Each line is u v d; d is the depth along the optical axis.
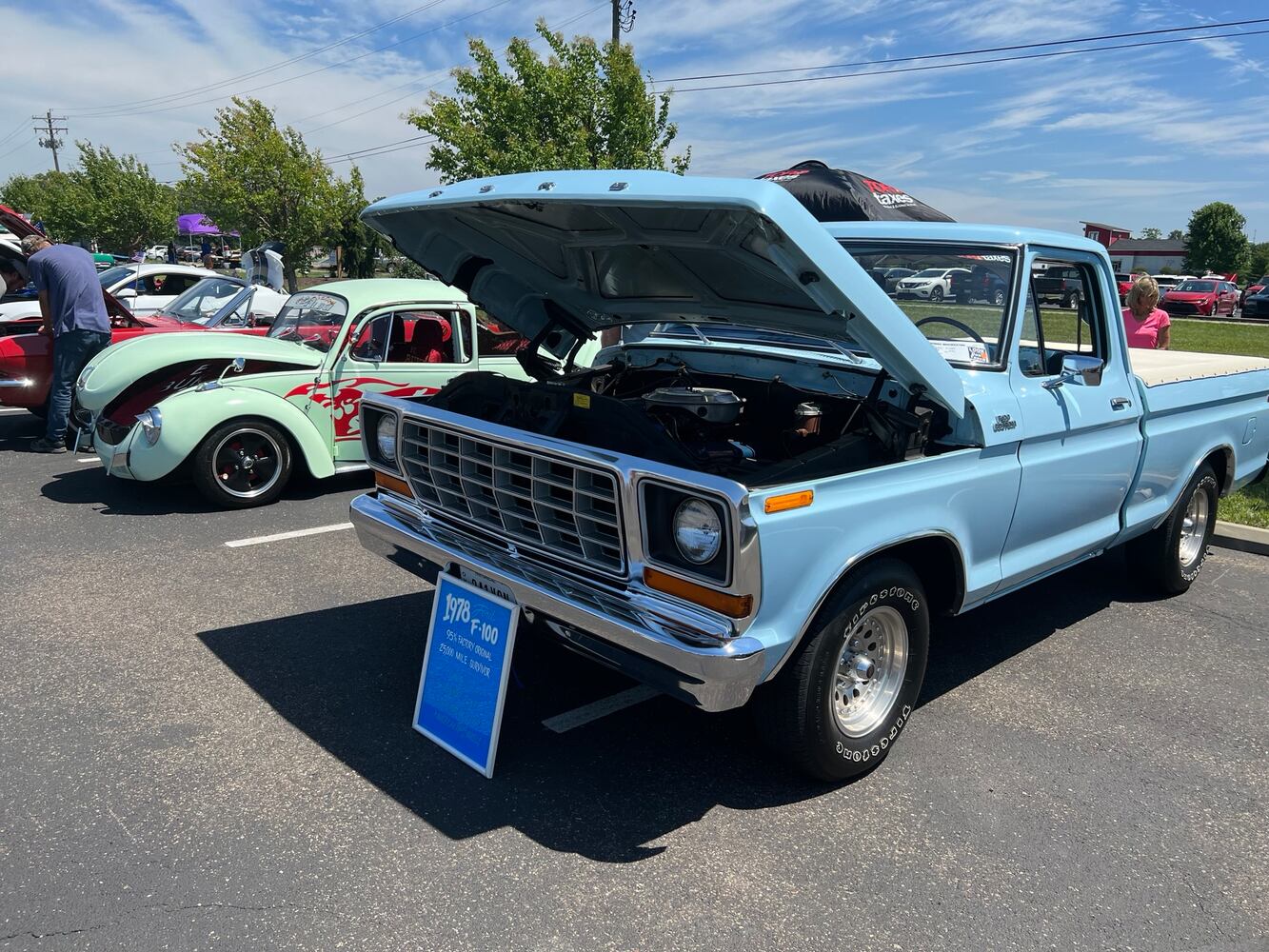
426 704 3.43
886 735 3.30
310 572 5.21
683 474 2.56
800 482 2.71
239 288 11.05
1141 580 5.23
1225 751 3.59
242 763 3.23
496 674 3.15
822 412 3.42
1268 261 66.88
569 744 3.45
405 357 7.11
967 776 3.35
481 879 2.67
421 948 2.38
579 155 14.09
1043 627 4.82
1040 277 3.75
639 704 3.79
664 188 2.51
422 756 3.31
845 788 3.24
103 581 4.99
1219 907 2.68
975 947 2.47
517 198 2.82
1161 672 4.30
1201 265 64.44
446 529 3.45
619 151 14.70
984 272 3.64
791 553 2.64
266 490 6.61
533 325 4.22
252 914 2.48
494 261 3.80
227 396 6.24
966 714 3.83
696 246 2.96
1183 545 5.36
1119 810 3.16
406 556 3.71
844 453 2.99
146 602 4.70
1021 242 3.60
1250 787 3.34
